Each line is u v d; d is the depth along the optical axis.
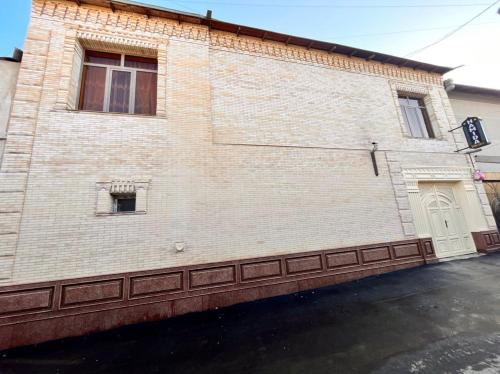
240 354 3.32
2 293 3.93
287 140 6.59
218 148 5.89
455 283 5.35
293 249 5.78
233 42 6.90
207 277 5.00
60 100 5.05
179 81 5.99
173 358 3.33
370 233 6.55
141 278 4.62
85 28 5.58
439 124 8.55
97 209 4.71
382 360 3.00
